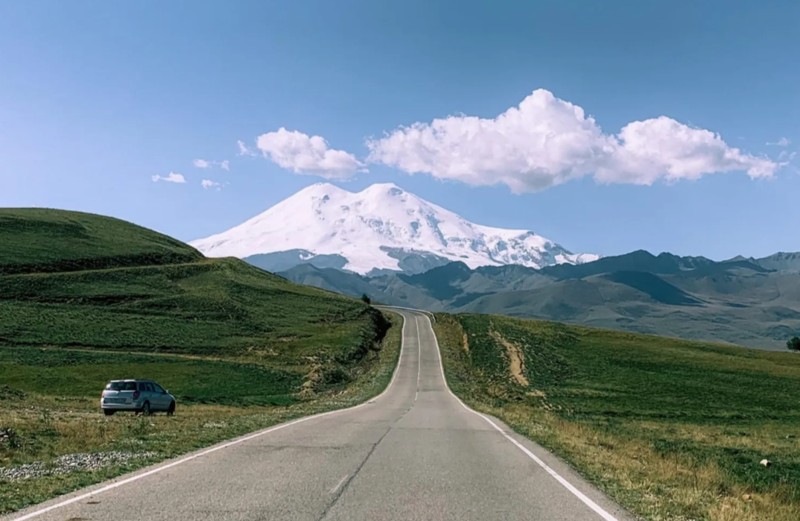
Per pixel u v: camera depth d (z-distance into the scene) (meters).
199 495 10.94
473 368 84.81
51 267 117.94
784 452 29.06
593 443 21.83
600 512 10.32
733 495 13.63
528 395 65.06
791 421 53.66
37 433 20.28
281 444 18.20
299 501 10.62
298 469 13.87
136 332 88.31
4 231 134.50
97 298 104.88
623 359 91.00
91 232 148.62
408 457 16.16
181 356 78.75
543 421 30.50
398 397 51.38
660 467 16.06
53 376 59.12
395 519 9.54
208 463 14.53
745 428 46.06
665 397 66.62
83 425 22.25
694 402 64.06
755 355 103.62
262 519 9.33
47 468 13.73
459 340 108.25
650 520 9.95
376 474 13.47
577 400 63.25
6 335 78.38
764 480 18.42
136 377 61.50
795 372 87.25
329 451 16.92
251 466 14.16
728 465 22.05
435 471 14.09
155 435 19.81
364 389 59.59
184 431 21.17
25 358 66.00
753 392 71.12
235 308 110.00
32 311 91.50
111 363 67.69
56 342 78.75
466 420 28.98
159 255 142.12
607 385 73.31
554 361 87.38
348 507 10.25
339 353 86.81
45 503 10.21
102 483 11.98
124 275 120.62
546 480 13.25
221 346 86.00
